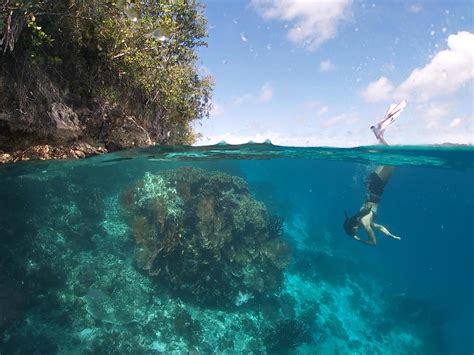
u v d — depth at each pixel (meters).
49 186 13.98
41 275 11.19
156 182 14.38
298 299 17.06
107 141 10.55
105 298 11.64
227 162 22.52
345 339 15.53
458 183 29.66
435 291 29.22
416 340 17.73
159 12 9.74
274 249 14.81
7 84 7.43
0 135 7.64
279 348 12.72
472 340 19.77
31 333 9.86
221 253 13.34
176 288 12.71
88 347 10.02
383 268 28.42
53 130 8.57
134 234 13.31
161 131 13.84
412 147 13.33
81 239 13.51
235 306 13.75
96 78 9.95
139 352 10.46
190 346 11.29
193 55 13.09
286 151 16.27
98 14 8.32
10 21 6.28
